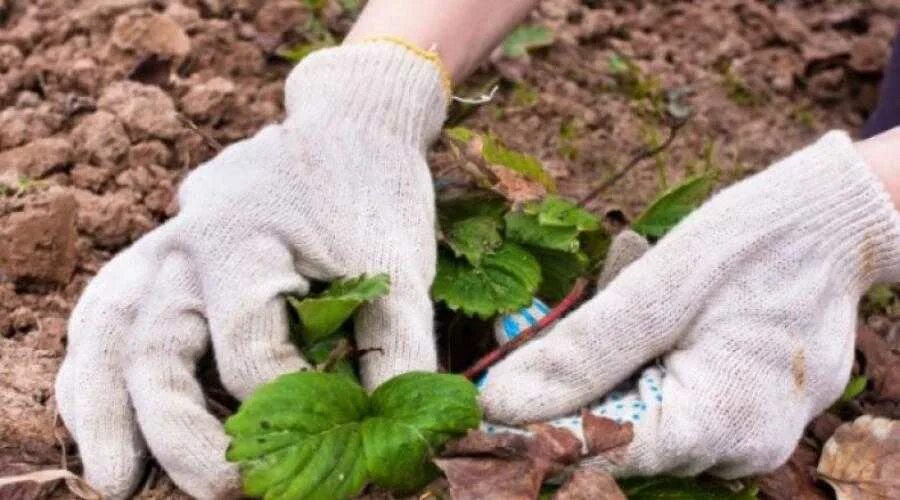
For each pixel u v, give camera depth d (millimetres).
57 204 1018
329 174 939
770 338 902
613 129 1226
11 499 901
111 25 1186
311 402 862
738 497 917
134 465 896
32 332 1005
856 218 914
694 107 1257
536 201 1003
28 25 1183
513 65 1236
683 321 910
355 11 1240
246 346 892
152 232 936
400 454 861
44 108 1123
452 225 999
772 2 1372
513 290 970
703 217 921
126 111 1104
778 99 1287
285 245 921
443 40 989
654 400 906
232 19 1228
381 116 961
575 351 910
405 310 917
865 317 1105
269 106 1162
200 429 881
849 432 975
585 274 1016
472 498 859
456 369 996
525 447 879
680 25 1333
